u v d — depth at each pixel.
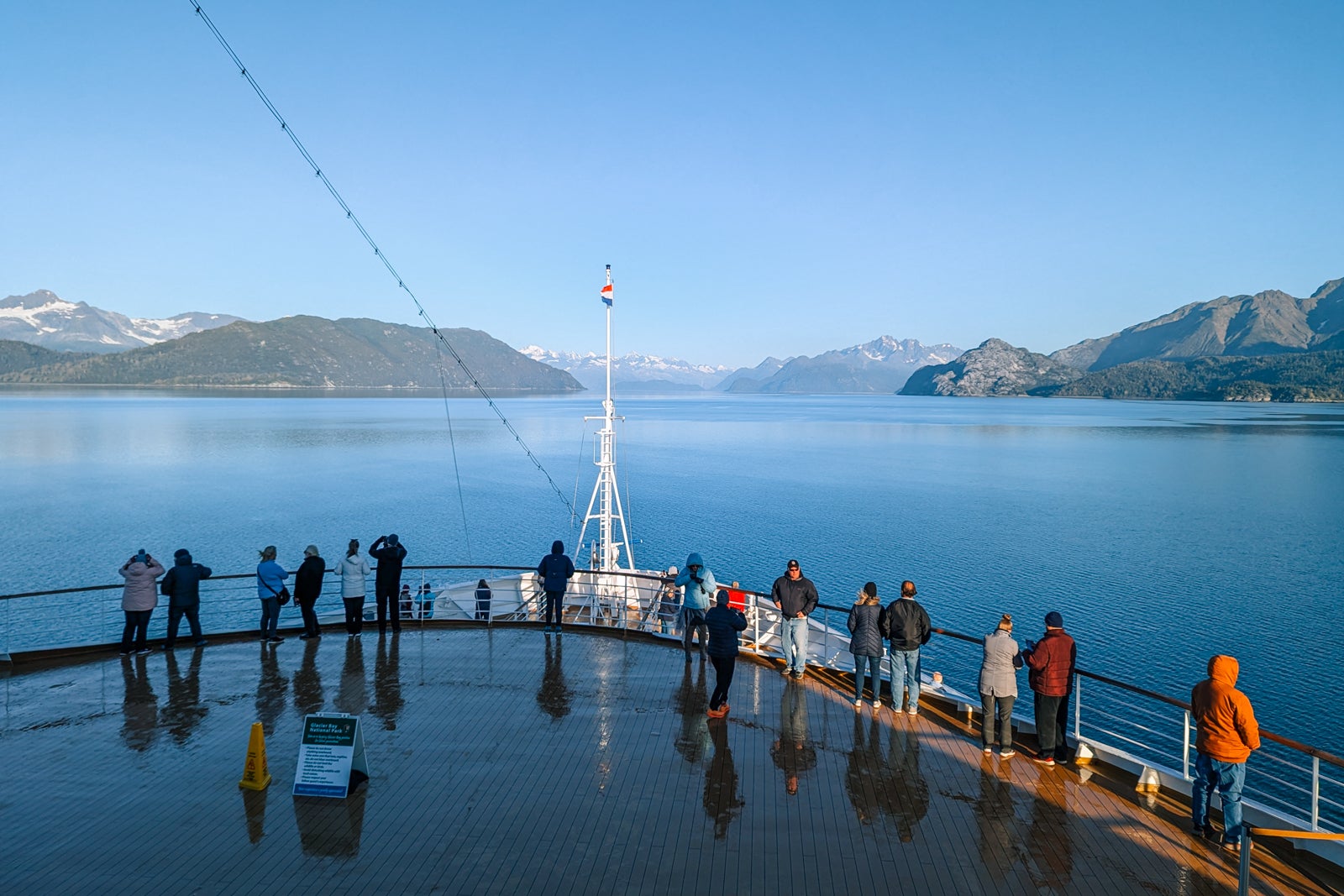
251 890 8.17
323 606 36.69
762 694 14.45
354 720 10.55
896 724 13.08
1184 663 37.25
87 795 10.30
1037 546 62.97
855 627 13.78
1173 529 70.19
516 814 9.85
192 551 59.31
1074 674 11.84
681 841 9.25
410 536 66.25
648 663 16.19
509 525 71.38
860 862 8.84
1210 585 50.81
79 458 122.56
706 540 65.25
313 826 9.52
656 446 163.12
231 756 11.55
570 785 10.66
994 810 10.16
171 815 9.81
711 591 15.62
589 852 8.95
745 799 10.31
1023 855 9.08
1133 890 8.42
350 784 10.45
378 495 87.62
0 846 9.03
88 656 16.14
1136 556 59.28
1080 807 10.27
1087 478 107.44
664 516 77.12
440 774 10.97
